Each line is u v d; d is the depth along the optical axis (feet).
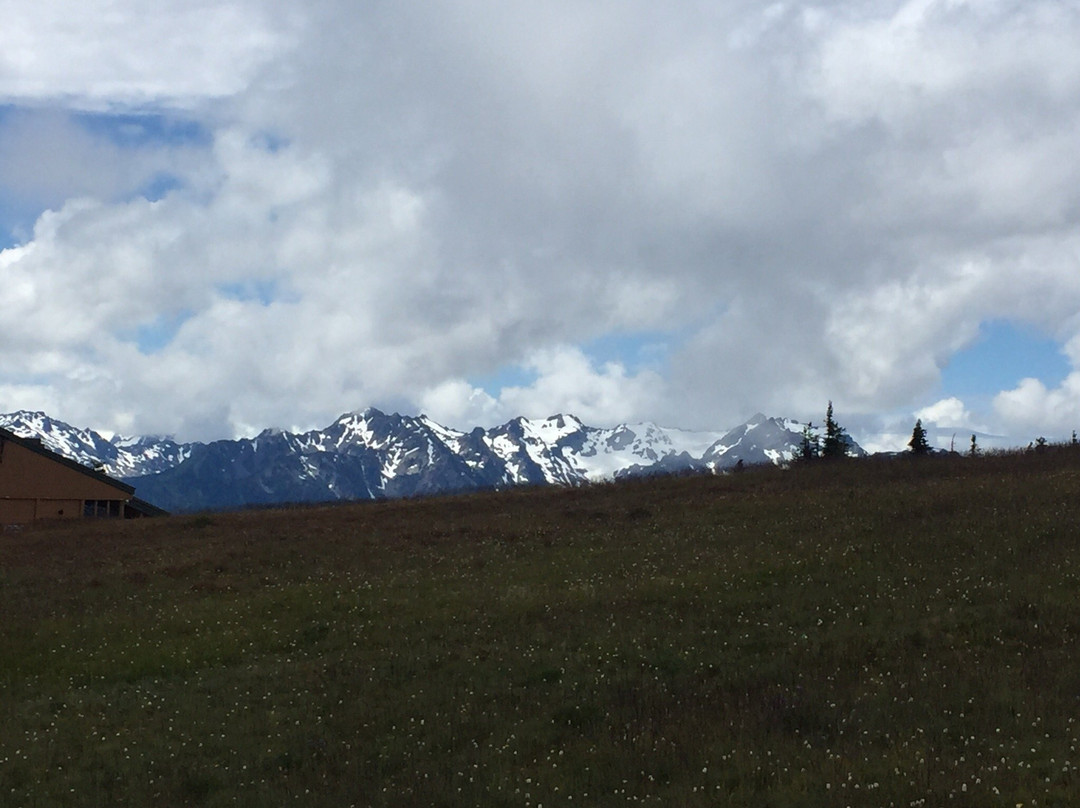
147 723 69.00
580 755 55.06
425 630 88.94
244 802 52.21
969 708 56.65
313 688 74.90
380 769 56.24
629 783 49.88
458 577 110.32
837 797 44.19
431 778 53.26
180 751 62.34
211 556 134.21
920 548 100.42
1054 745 49.14
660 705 62.75
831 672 67.00
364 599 102.27
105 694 78.07
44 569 135.64
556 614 90.48
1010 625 73.26
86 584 121.19
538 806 48.01
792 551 106.01
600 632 82.69
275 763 58.95
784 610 84.33
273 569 124.77
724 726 56.85
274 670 81.25
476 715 64.59
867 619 79.77
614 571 106.22
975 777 44.91
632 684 68.18
